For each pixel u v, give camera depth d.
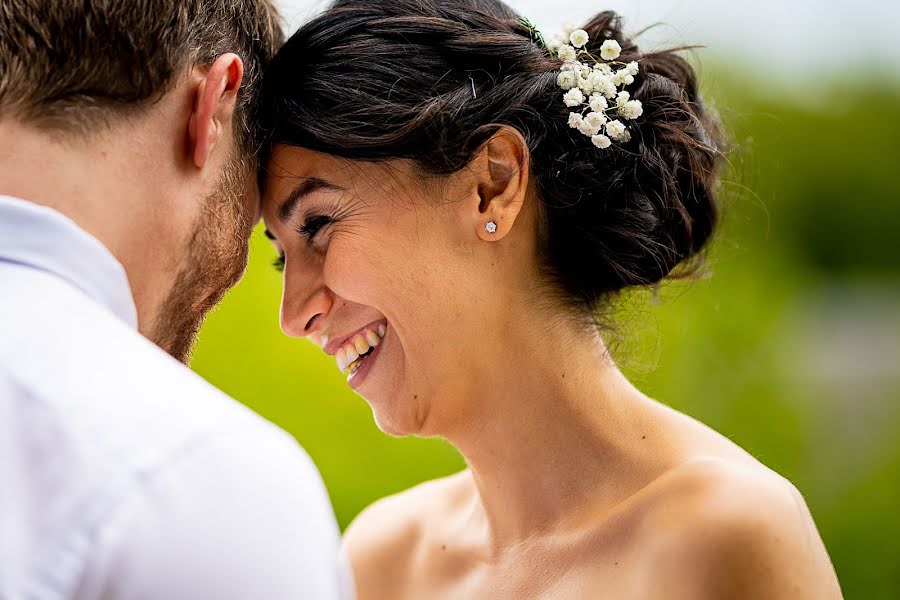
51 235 2.40
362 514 4.32
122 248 2.63
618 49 3.51
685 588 3.03
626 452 3.37
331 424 6.76
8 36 2.46
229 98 2.96
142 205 2.67
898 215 13.61
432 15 3.48
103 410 2.17
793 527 3.05
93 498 2.06
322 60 3.38
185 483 2.12
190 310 2.95
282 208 3.47
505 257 3.42
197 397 2.29
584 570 3.29
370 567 4.07
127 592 2.03
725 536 3.00
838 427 8.61
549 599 3.33
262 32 3.38
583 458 3.40
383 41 3.39
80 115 2.54
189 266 2.87
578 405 3.41
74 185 2.53
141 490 2.09
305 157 3.41
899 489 7.73
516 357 3.44
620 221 3.45
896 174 13.57
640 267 3.53
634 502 3.26
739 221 4.71
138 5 2.58
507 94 3.37
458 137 3.31
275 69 3.43
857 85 13.63
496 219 3.36
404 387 3.55
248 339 6.75
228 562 2.11
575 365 3.43
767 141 12.54
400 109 3.31
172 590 2.06
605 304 3.56
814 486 7.75
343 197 3.40
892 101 13.62
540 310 3.44
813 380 8.99
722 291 7.42
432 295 3.40
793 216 13.25
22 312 2.29
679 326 7.09
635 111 3.41
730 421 7.36
